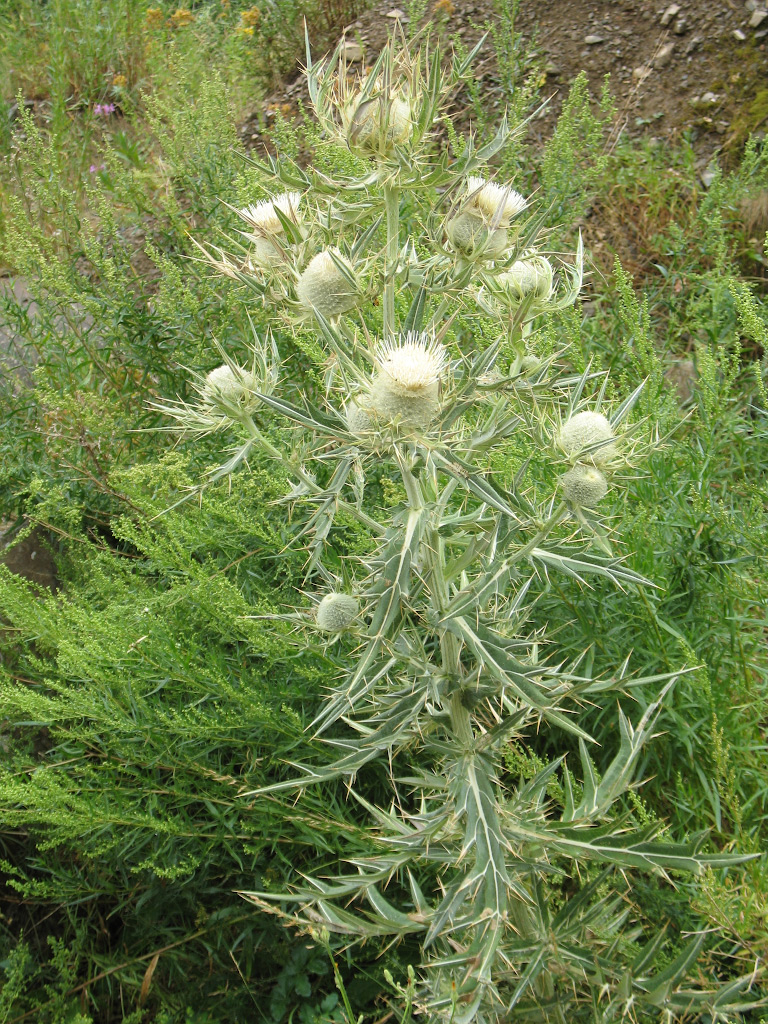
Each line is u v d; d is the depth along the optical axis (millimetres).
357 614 531
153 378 1093
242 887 711
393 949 681
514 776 753
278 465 849
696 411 1015
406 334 464
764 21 1475
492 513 523
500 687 499
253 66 1796
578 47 1581
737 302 800
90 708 675
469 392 431
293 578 818
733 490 922
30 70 2045
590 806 513
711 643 787
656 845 466
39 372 993
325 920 517
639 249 1310
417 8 1346
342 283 474
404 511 458
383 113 441
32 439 992
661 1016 539
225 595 711
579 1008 577
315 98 474
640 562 776
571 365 920
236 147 1161
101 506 986
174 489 901
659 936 534
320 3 1791
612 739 775
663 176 1363
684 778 744
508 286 520
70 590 930
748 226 1269
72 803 651
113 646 698
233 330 1014
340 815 682
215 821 702
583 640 763
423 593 506
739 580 783
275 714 694
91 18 2006
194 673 720
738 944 580
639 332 891
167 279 1004
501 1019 570
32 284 1062
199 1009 698
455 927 445
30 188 1389
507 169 1160
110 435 966
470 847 485
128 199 1198
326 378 504
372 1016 659
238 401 526
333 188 455
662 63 1523
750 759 706
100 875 735
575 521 509
